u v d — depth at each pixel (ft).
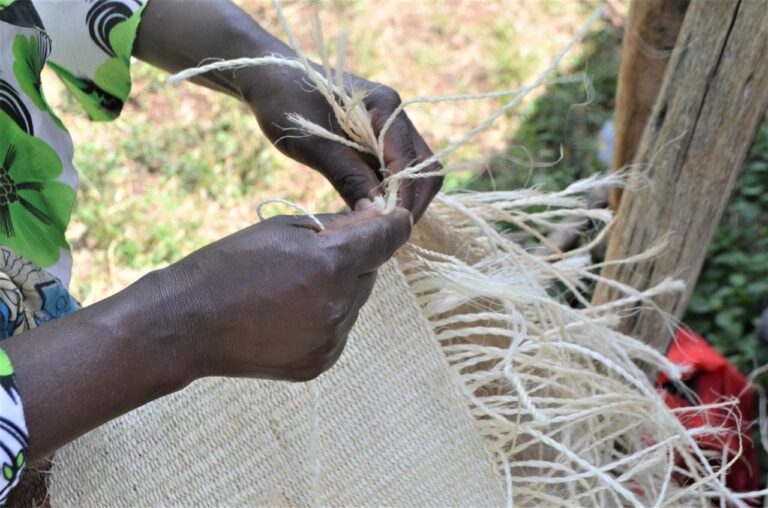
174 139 8.04
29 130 2.48
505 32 9.36
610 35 9.23
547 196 3.43
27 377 1.84
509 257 3.29
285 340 2.09
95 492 2.75
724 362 4.71
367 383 3.06
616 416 3.43
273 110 2.77
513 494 3.12
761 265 7.02
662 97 3.70
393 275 3.13
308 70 2.42
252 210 7.56
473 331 3.13
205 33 2.89
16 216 2.50
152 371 1.98
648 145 3.84
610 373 3.43
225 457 2.90
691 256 3.94
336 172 2.68
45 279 2.58
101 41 2.96
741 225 7.39
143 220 7.41
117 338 1.93
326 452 2.97
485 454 3.08
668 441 3.01
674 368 3.55
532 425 3.11
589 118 8.35
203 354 2.04
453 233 3.33
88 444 2.78
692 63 3.49
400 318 3.12
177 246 7.23
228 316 2.01
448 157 7.99
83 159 7.78
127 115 8.25
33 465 2.68
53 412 1.86
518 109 8.51
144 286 2.01
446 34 9.37
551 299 3.22
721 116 3.49
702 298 6.95
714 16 3.34
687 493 3.10
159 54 3.04
